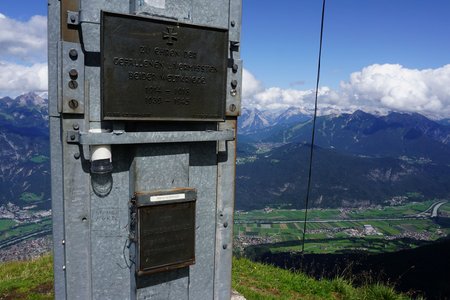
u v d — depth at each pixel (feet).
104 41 12.18
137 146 13.11
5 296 21.06
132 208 13.35
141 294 13.83
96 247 13.41
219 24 14.52
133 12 12.84
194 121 14.06
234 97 15.24
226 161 15.72
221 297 16.33
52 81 12.53
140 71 12.86
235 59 15.06
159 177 13.65
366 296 23.20
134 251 13.53
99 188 13.19
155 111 13.26
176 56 13.41
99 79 12.69
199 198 15.05
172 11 13.43
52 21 12.25
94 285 13.50
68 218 12.84
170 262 13.93
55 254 13.21
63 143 12.44
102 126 12.92
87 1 12.13
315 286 24.58
